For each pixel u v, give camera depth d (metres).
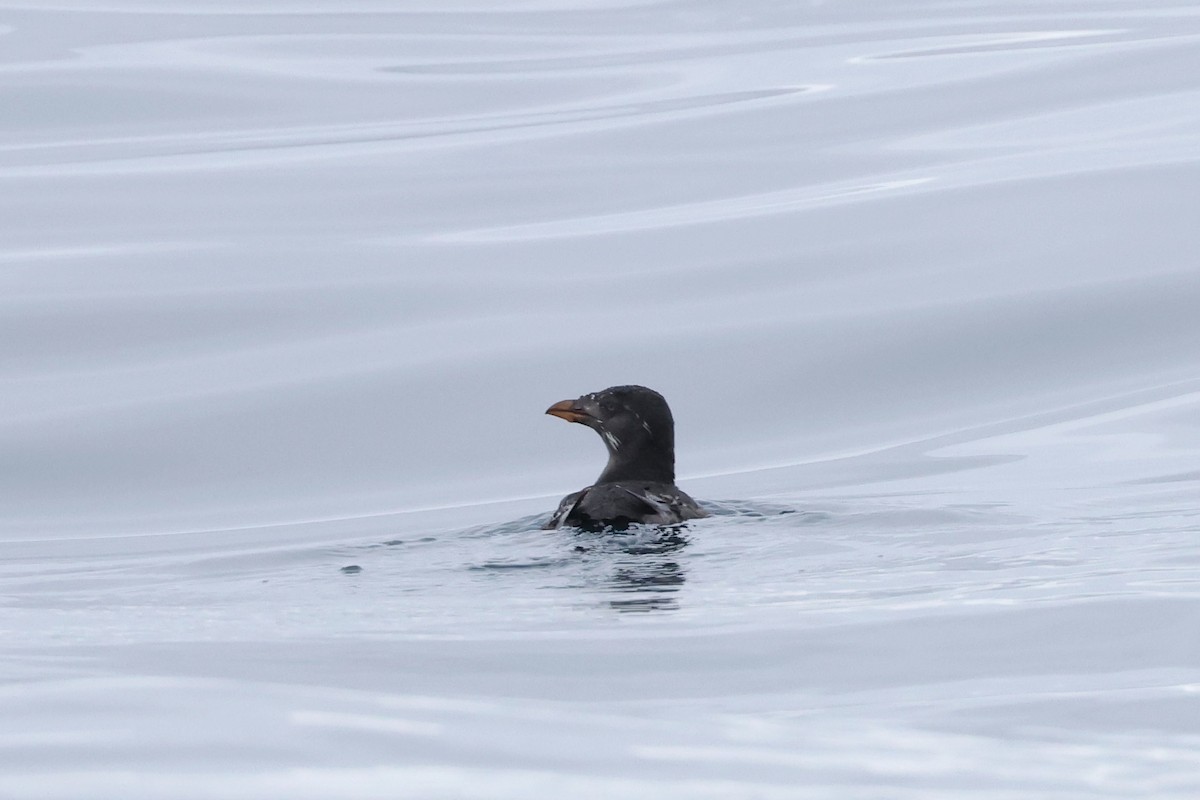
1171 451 19.55
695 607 11.90
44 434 21.28
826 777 7.35
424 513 19.39
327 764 7.11
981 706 8.98
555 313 24.09
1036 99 32.72
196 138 34.00
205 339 23.56
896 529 15.43
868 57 38.25
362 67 40.62
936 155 29.52
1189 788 7.36
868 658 10.30
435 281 25.11
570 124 33.81
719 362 22.81
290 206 28.86
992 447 20.39
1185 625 10.90
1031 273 24.56
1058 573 12.99
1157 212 25.92
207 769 6.97
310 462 20.94
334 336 23.58
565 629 11.26
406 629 11.48
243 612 12.59
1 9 46.53
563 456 21.19
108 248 26.80
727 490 19.50
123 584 14.80
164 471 20.72
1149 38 37.16
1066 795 7.23
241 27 44.94
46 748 7.24
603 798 6.84
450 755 7.33
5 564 17.19
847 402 22.11
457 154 31.91
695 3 50.41
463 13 49.56
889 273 24.83
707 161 30.39
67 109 35.84
